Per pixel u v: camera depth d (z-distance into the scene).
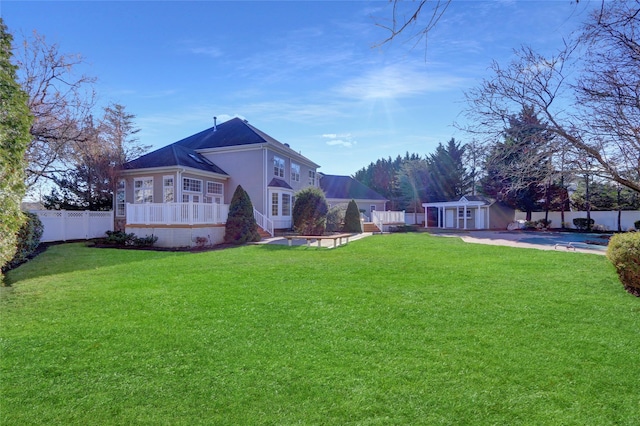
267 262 8.82
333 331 4.02
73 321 4.39
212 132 23.05
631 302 5.09
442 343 3.66
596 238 17.28
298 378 2.97
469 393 2.72
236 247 12.92
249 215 15.37
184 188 17.50
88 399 2.69
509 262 8.67
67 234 15.73
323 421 2.41
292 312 4.70
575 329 4.04
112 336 3.90
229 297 5.44
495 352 3.43
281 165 21.78
